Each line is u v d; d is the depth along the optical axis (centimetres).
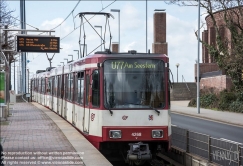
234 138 1970
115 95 1371
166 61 1401
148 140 1363
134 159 1316
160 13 5162
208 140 1309
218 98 4081
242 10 3559
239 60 3466
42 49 2134
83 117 1606
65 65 2344
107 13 1995
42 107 3734
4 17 2798
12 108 3447
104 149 1402
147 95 1380
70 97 2064
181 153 1491
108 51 1423
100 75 1376
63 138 1589
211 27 5606
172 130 1622
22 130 1872
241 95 3675
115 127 1356
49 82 3453
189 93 5762
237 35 3553
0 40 1877
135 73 1385
